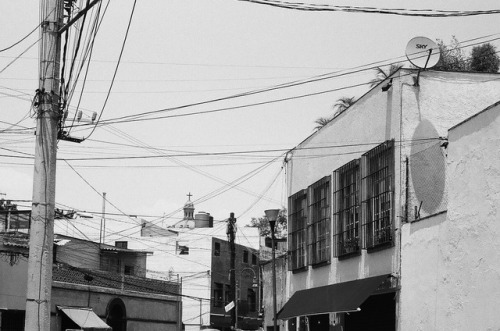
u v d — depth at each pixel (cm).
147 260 6469
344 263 1989
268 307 2812
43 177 1452
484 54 2873
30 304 1423
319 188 2227
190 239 6481
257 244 7125
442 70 1714
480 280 1266
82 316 3834
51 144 1464
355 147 1964
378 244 1742
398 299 1634
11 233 3647
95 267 5019
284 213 6284
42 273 1431
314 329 2338
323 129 2209
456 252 1359
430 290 1473
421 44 1708
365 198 1855
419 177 1644
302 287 2323
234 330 4959
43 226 1441
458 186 1358
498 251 1208
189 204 7312
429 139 1666
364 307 1931
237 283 6788
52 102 1470
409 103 1697
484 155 1264
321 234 2178
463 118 1698
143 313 4566
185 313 6316
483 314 1251
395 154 1698
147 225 6681
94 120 1652
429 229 1493
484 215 1259
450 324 1376
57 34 1482
